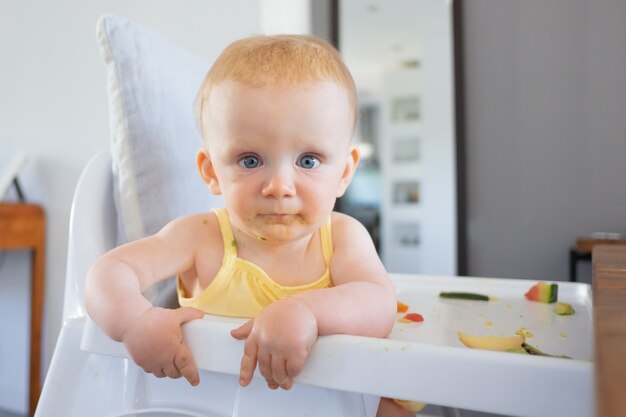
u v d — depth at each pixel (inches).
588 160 61.7
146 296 25.9
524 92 63.7
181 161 28.2
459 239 65.3
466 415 43.7
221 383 16.9
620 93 60.7
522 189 63.7
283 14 67.2
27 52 71.1
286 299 15.9
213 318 20.1
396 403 21.5
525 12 63.7
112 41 27.7
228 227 22.9
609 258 21.0
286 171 18.6
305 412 15.1
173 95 28.7
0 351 70.6
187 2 65.8
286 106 18.3
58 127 69.4
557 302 26.9
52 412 19.0
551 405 12.1
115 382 18.6
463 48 65.6
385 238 82.7
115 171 27.4
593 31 61.6
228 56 20.1
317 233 22.9
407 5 72.2
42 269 67.6
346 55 73.3
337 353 14.4
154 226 26.7
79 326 19.6
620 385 6.2
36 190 70.0
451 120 72.8
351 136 20.9
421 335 20.5
